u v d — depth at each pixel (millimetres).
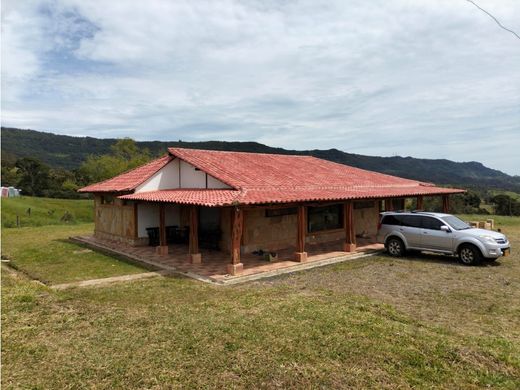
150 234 16516
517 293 9148
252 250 14812
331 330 6336
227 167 15992
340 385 4738
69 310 7582
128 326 6629
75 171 64312
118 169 45750
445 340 6031
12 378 4863
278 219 15797
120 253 14977
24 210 35125
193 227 12914
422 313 7684
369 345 5770
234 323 6676
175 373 4980
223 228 15172
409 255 14422
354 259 13828
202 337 6051
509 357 5453
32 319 6961
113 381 4793
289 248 15875
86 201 48375
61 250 15938
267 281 10617
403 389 4676
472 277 10773
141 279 10883
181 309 7668
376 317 7078
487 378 4949
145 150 53375
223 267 12211
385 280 10523
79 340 6008
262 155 20781
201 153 17609
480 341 6047
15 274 11898
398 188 20125
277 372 5000
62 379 4852
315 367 5137
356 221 19656
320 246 16547
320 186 16312
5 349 5668
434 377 4945
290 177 16719
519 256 13898
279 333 6195
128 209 16766
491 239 12156
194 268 12156
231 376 4918
